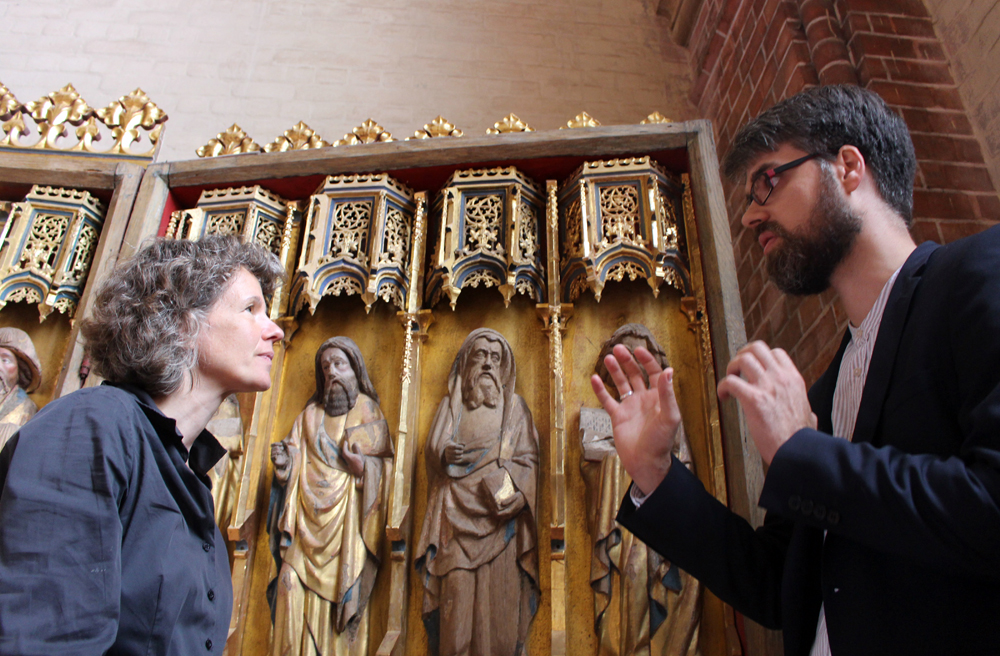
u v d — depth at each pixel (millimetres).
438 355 2611
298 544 2281
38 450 1200
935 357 1276
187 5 5383
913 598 1183
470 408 2436
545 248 2758
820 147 1613
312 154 2857
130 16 5305
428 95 5133
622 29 5586
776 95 3990
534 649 2152
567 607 2188
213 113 4961
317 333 2701
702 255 2576
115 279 1553
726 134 4688
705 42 5121
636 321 2586
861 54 3611
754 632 2002
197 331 1530
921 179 3262
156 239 1640
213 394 1561
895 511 1099
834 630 1285
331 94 5086
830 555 1354
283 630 2170
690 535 1615
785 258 1606
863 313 1577
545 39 5453
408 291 2662
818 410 1678
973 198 3242
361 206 2811
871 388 1353
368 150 2828
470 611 2148
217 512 2367
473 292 2717
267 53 5223
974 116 3455
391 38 5352
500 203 2748
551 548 2219
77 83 5012
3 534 1110
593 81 5320
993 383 1146
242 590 2268
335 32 5348
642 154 2781
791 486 1194
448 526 2258
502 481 2277
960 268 1304
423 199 2828
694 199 2678
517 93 5203
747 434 2191
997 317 1177
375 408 2508
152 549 1256
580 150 2770
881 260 1552
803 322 3477
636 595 2119
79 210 2852
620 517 1659
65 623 1060
